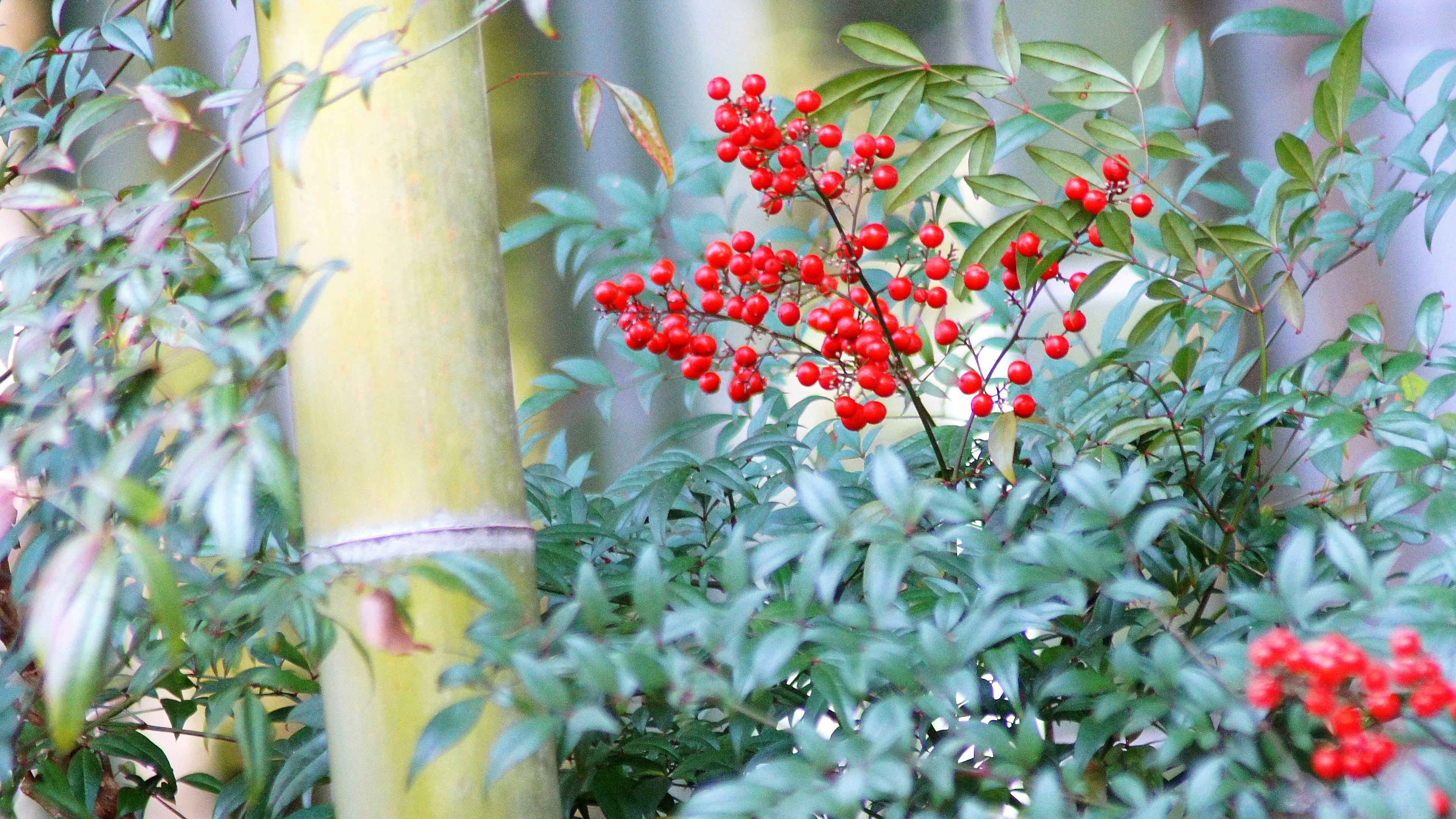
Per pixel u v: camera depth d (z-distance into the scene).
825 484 1.84
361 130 1.86
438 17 1.87
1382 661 1.80
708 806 1.79
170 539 1.88
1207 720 1.82
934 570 1.92
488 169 1.88
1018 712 1.87
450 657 1.84
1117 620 1.93
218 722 1.84
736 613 1.81
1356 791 1.78
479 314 1.86
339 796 1.85
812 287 1.98
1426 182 2.02
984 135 1.97
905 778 1.79
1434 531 1.87
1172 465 1.97
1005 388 2.03
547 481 2.04
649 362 2.08
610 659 1.81
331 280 1.85
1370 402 1.97
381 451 1.85
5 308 1.87
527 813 1.85
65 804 1.93
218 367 1.84
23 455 1.83
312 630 1.82
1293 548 1.82
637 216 2.07
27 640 1.79
